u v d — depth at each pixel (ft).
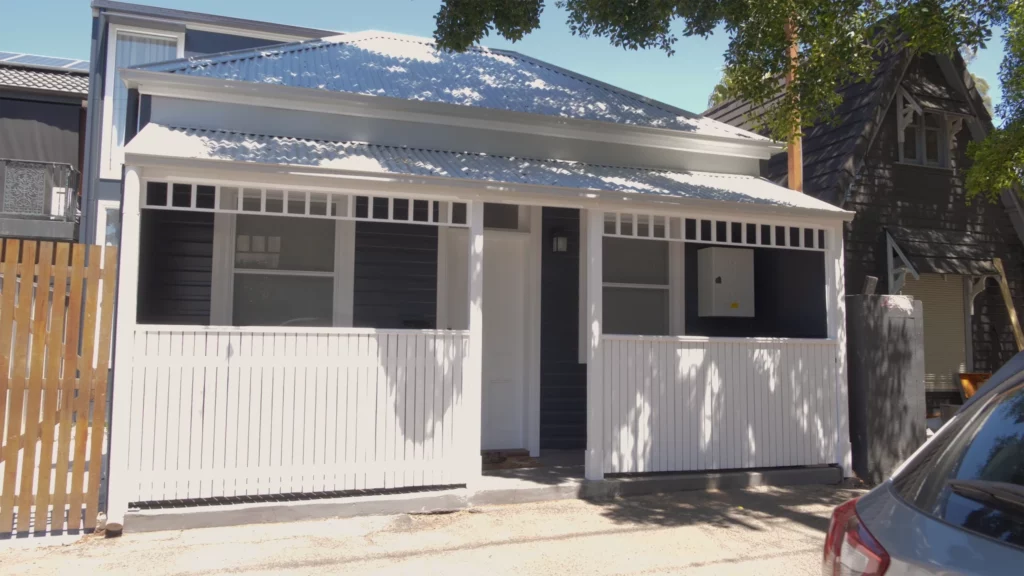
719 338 24.31
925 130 35.27
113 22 41.16
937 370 35.73
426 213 27.68
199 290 25.14
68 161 44.75
